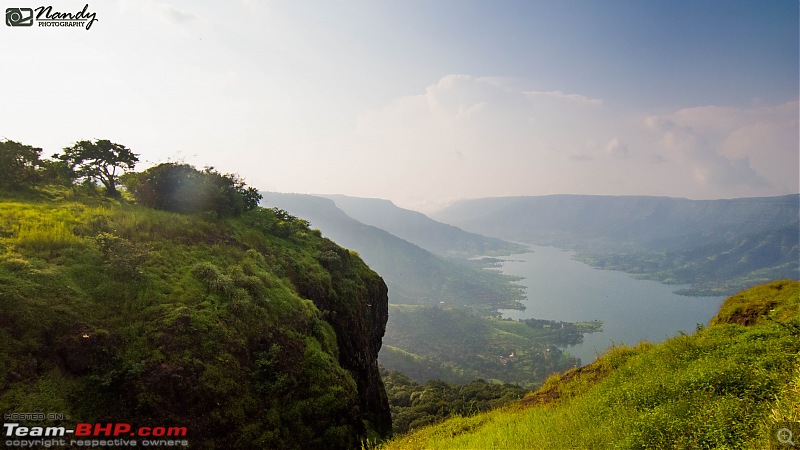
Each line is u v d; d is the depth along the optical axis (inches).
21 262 413.1
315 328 633.0
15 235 465.7
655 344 492.7
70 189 722.8
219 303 512.4
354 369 813.9
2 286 373.4
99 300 428.8
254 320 529.3
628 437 243.4
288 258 792.9
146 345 409.7
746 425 213.5
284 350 528.1
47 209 581.6
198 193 792.9
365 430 577.6
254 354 496.4
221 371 438.9
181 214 747.4
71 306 401.1
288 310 598.2
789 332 347.9
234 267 606.2
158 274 506.9
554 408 386.3
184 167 818.8
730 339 383.6
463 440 354.0
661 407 269.1
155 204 767.7
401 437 505.0
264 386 473.4
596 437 266.7
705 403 252.5
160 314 448.5
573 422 307.7
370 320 979.3
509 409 457.7
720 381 277.1
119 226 577.6
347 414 533.6
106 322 411.5
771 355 294.0
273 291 611.2
